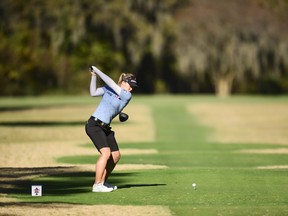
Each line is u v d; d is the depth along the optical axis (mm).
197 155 59031
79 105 156375
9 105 158125
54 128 94375
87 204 32000
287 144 73688
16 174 43531
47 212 29828
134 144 72812
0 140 75312
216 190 36438
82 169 46688
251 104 161375
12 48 189875
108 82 35719
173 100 179250
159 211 30219
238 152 62750
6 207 31000
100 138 35781
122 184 38719
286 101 175750
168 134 90500
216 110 142500
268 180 40375
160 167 48156
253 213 29828
